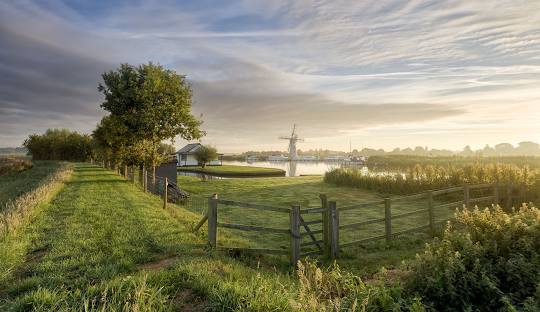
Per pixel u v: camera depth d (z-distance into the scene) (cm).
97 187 2080
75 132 8012
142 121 2441
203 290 519
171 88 2644
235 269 672
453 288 509
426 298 519
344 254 957
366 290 537
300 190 2800
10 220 922
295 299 493
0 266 622
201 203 2130
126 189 2073
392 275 729
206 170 6862
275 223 1453
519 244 596
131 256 718
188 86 2753
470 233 681
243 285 533
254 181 3734
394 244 1062
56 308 452
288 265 851
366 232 1281
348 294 545
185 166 9206
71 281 562
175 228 1010
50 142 7712
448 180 2083
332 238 932
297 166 11525
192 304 489
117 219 1094
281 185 3250
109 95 2669
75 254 720
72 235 876
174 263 654
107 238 865
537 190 1570
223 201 886
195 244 863
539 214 666
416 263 580
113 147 3094
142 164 2680
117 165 3719
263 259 870
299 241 868
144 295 468
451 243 627
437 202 1964
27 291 520
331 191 2698
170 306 460
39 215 1140
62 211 1227
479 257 579
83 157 7569
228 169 7125
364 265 871
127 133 2583
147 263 701
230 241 989
